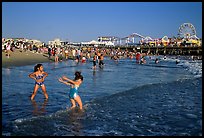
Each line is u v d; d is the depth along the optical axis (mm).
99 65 32750
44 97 11875
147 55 91062
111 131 7754
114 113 9734
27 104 10461
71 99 10164
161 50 102688
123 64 40531
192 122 8828
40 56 48594
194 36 120250
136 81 19141
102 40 166000
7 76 18734
